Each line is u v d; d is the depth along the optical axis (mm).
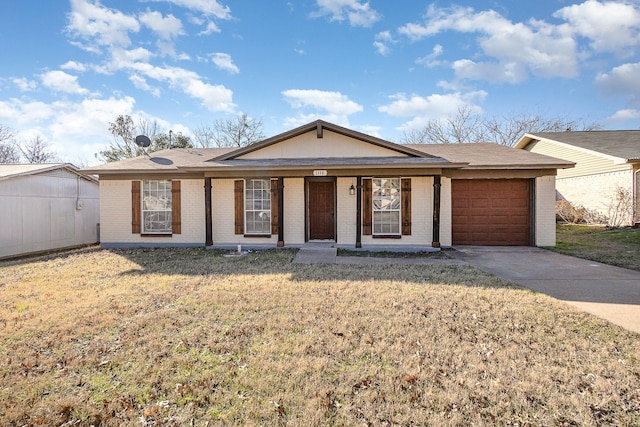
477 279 6367
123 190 10977
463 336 3805
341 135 10734
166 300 5160
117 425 2443
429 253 9609
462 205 11000
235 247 10273
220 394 2770
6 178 9984
